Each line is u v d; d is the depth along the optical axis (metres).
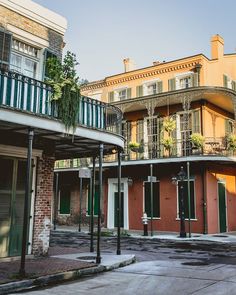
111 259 9.99
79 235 18.81
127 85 24.83
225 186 21.42
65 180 26.22
